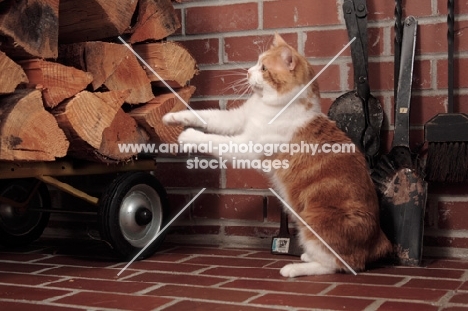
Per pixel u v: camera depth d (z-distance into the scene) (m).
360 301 1.45
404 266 1.87
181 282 1.67
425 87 2.03
